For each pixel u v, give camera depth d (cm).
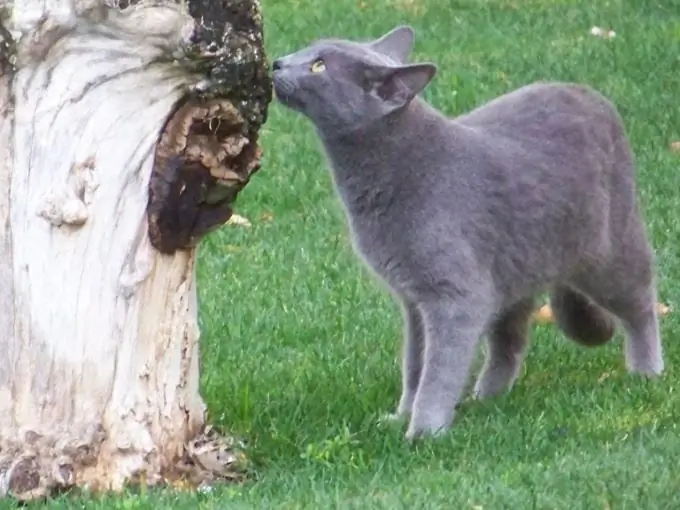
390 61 1163
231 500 945
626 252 1280
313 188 1839
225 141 960
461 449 1076
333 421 1143
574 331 1321
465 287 1141
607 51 2356
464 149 1161
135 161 940
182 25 920
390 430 1121
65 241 937
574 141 1230
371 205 1150
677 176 1831
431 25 2603
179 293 977
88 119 932
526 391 1258
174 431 989
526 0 2798
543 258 1205
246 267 1611
